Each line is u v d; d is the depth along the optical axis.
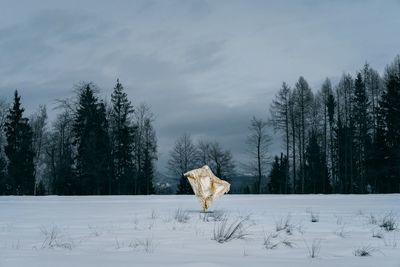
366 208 19.59
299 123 60.97
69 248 8.94
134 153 62.16
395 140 55.44
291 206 20.88
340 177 62.84
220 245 9.52
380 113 57.25
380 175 55.97
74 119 61.22
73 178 59.78
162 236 10.72
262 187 65.25
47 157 67.88
